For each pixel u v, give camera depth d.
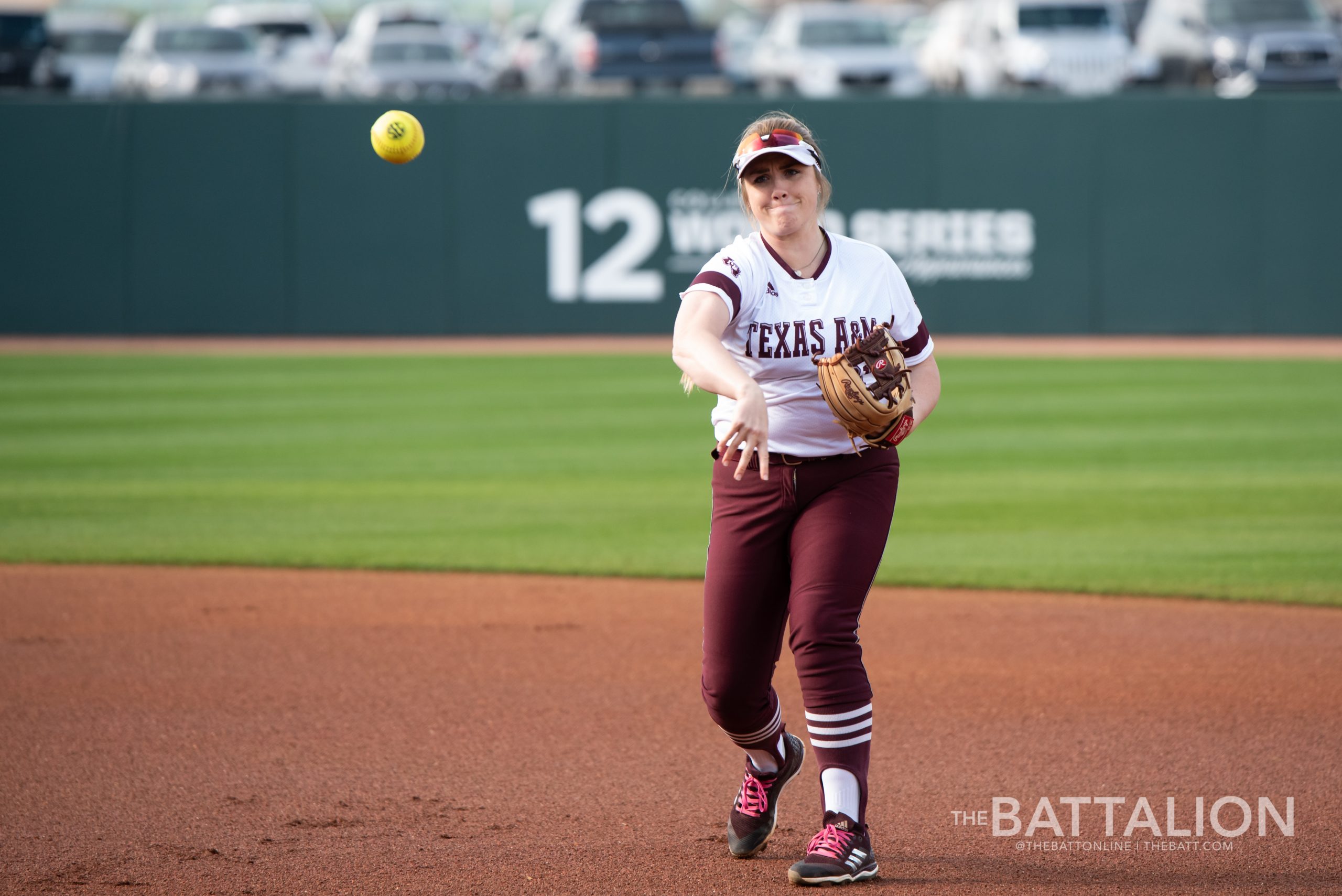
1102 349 64.25
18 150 68.50
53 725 17.23
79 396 49.59
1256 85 77.50
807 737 16.86
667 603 23.89
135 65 89.50
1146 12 87.62
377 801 14.62
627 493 33.47
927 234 69.12
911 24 118.06
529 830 13.79
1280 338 67.81
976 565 26.22
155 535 29.08
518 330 70.75
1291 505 31.41
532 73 91.69
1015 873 12.72
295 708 18.05
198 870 12.71
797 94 78.50
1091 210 68.19
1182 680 19.20
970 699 18.39
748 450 11.20
